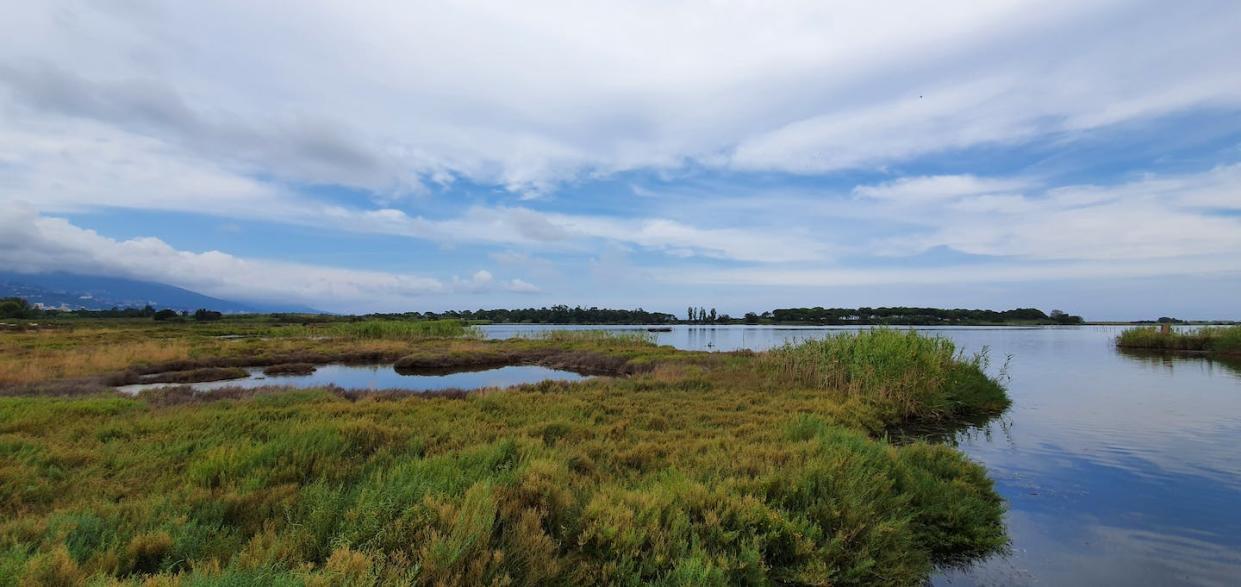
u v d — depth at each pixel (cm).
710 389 1584
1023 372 2328
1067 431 1177
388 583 351
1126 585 511
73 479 643
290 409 1142
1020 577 529
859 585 483
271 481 633
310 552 429
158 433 894
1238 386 1869
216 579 342
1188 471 871
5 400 1168
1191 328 3853
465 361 2981
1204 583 515
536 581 404
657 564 440
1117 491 774
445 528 441
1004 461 934
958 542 593
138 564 418
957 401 1434
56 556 368
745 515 517
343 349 3334
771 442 839
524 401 1305
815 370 1656
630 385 1614
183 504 528
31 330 4684
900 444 1054
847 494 584
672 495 548
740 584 448
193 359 2630
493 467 662
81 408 1117
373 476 617
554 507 525
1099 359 2972
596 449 823
